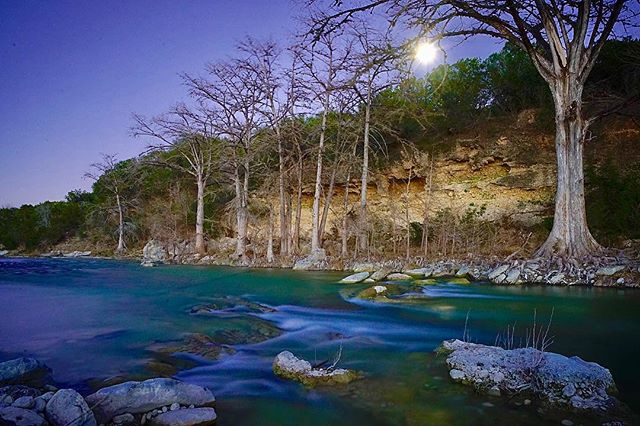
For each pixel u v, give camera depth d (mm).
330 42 25234
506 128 26922
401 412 4863
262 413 4941
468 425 4516
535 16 17453
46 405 4312
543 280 14266
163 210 38250
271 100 28953
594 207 19359
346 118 31266
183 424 4516
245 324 9227
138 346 7445
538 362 5508
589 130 22188
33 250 44781
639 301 11203
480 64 31422
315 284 15914
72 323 9242
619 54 23562
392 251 25234
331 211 32219
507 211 24312
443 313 10188
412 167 29016
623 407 4773
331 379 5805
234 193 34625
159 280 18000
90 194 53938
